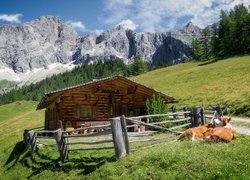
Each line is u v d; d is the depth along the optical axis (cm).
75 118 3403
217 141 1600
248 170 1139
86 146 2136
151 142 1922
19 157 2552
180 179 1197
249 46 12875
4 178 2331
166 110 3070
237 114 4244
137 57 17125
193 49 16675
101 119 3541
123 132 1628
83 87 3469
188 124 2330
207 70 9525
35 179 1911
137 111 3738
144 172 1326
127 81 3641
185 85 8125
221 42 14300
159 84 9388
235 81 6812
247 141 1560
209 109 3111
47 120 4631
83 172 1642
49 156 2152
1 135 8356
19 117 11219
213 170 1180
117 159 1577
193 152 1384
